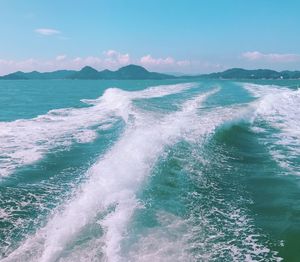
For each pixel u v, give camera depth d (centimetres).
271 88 5309
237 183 1084
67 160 1351
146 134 1477
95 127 2070
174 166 1146
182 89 4775
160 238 705
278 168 1241
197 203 913
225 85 6141
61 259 629
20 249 692
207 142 1480
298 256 692
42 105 3612
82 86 9725
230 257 673
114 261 614
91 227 727
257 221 831
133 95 3794
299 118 2316
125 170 1034
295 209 898
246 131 1888
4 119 2503
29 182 1107
